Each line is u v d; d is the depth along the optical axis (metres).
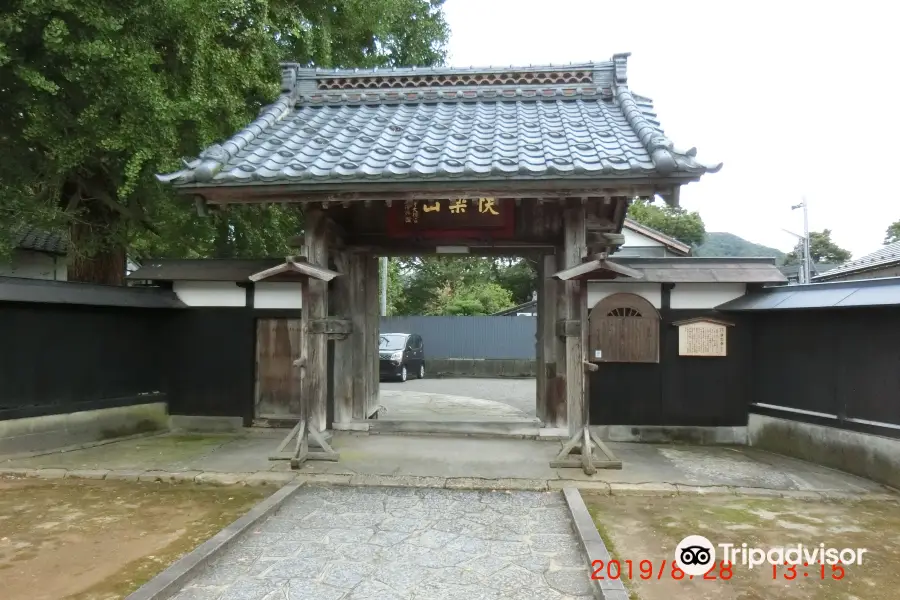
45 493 5.80
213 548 4.33
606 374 8.19
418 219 7.29
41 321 7.43
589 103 8.15
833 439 6.74
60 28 6.99
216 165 6.09
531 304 28.45
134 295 8.42
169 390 8.89
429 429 8.24
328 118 8.05
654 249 21.78
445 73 8.48
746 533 4.82
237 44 9.18
